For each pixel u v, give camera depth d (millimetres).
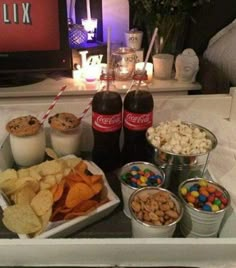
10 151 868
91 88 1420
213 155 896
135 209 632
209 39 1697
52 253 559
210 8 1628
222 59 1484
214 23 1665
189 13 1571
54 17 1373
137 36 1537
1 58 1396
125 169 759
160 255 567
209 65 1487
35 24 1369
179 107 1035
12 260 563
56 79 1509
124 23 1656
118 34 1678
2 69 1417
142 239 556
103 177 742
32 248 550
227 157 905
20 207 640
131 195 657
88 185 686
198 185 709
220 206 654
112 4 1609
